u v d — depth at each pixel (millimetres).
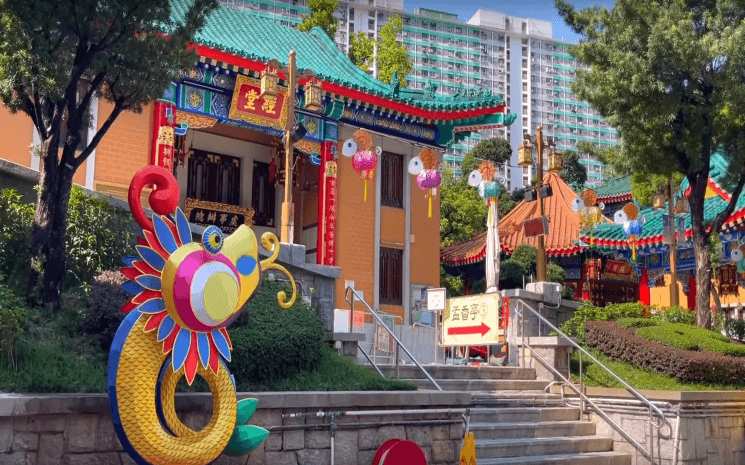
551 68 111312
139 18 9367
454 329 15156
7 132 16531
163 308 7090
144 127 18328
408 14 103125
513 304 15406
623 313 16312
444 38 105312
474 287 27172
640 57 16547
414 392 9422
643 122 16859
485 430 11492
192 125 18906
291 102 13648
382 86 21953
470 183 16578
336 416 8672
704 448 12469
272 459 8234
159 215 7301
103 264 10750
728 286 22906
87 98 9711
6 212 10219
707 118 16781
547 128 108438
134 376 6824
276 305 10320
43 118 9781
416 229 23062
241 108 19344
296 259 11898
